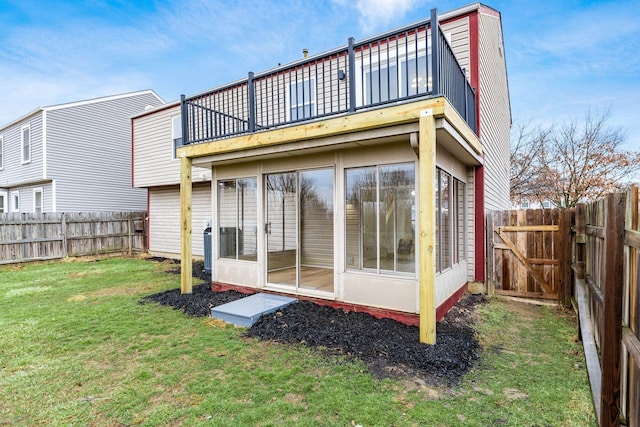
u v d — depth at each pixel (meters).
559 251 5.44
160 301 5.58
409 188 4.25
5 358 3.45
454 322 4.44
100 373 3.13
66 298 5.90
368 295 4.50
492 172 7.59
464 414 2.49
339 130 4.16
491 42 7.59
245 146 5.08
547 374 3.11
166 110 10.71
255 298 5.28
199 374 3.10
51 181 12.84
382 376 3.02
